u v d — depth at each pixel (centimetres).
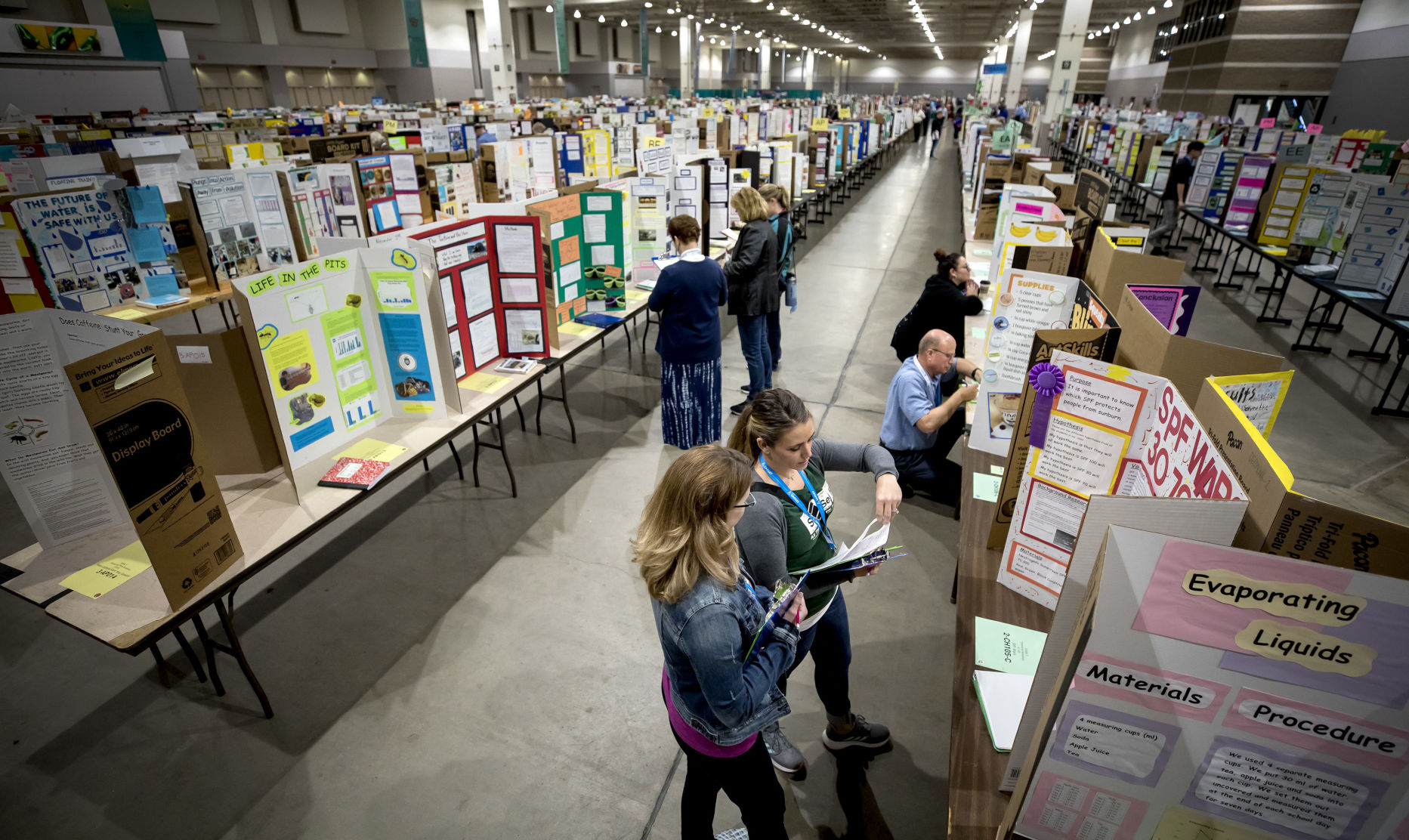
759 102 1873
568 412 416
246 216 495
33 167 491
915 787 219
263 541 218
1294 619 82
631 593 304
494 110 1648
